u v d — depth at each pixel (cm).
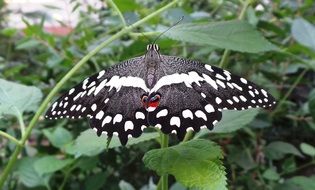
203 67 17
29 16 56
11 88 23
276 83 37
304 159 37
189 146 17
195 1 44
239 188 32
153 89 16
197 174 16
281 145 33
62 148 31
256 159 34
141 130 15
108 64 35
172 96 16
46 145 35
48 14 56
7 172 20
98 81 17
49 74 40
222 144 34
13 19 64
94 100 16
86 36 38
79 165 30
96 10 46
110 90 17
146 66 17
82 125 36
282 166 33
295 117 35
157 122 15
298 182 29
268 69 36
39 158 31
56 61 37
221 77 16
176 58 18
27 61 55
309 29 30
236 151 32
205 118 15
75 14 50
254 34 21
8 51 53
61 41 43
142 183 34
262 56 31
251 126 32
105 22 43
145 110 15
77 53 37
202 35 20
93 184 31
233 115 23
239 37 21
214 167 16
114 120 15
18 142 20
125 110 16
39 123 37
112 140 21
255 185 31
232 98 16
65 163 29
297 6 41
